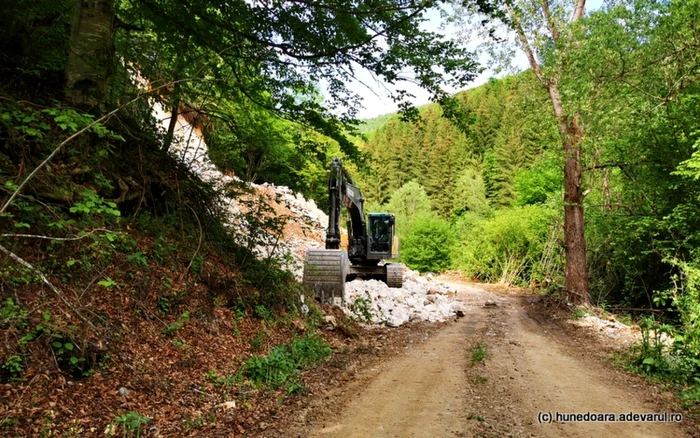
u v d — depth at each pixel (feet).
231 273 27.14
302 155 33.01
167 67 30.19
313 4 22.21
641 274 63.16
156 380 15.89
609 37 47.55
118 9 27.55
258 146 33.53
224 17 24.89
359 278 54.75
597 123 49.70
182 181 27.63
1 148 18.06
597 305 61.31
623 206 61.93
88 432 12.21
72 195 18.47
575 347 31.86
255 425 14.57
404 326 38.24
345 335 30.94
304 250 54.85
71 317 15.84
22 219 16.53
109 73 23.47
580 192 57.52
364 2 22.35
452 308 51.83
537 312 53.36
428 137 239.71
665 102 47.75
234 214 33.73
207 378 17.66
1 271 14.52
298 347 23.89
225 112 32.32
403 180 225.35
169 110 31.76
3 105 17.22
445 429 14.84
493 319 46.11
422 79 25.57
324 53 25.18
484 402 17.81
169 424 13.73
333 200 39.45
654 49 48.49
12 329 13.73
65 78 21.99
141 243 22.66
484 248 110.93
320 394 18.28
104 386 14.46
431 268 132.16
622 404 18.28
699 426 16.06
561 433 14.87
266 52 26.23
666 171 54.24
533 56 57.67
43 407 12.44
